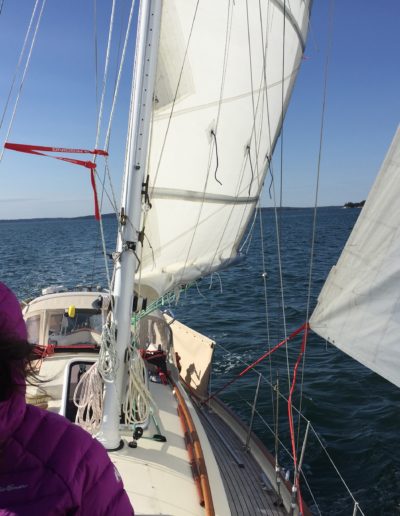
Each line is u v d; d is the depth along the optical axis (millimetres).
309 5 5488
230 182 5133
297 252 37875
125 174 3584
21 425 1047
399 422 7559
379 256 2961
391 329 2967
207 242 5250
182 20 3955
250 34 4598
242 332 13328
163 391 5176
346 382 9164
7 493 970
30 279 22797
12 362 964
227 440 5227
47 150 3348
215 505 3482
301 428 7441
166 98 4008
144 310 4488
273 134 5809
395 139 2822
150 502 3273
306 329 3531
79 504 1016
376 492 5883
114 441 3713
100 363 3557
